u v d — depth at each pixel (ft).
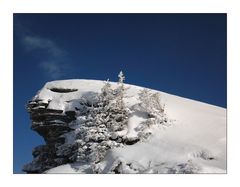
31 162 99.86
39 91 111.96
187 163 62.80
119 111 85.97
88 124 84.89
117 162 70.33
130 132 81.97
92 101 99.45
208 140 76.33
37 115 103.30
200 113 93.71
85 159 80.79
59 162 92.02
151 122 83.66
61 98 105.91
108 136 81.20
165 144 76.38
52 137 99.96
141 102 91.91
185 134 80.23
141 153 73.97
